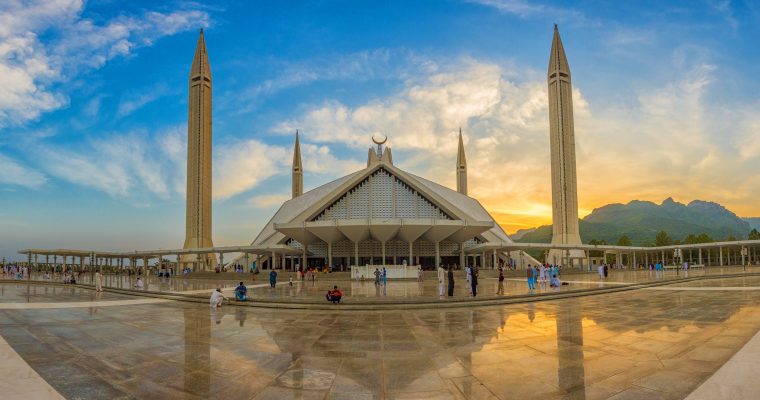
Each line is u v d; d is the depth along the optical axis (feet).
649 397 21.83
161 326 46.80
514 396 22.45
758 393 21.98
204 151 298.35
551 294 76.48
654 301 67.62
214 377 26.40
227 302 71.20
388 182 210.18
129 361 30.50
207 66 307.37
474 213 243.19
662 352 31.35
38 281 150.71
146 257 236.63
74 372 27.71
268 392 23.48
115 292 101.76
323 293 85.25
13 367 28.96
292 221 201.98
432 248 207.21
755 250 303.48
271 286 106.42
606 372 26.43
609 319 48.19
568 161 301.22
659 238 380.58
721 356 29.68
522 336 38.63
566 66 311.47
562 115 304.50
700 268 236.43
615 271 228.43
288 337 39.52
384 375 26.55
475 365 28.60
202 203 294.25
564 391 23.09
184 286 117.19
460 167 441.68
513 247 208.23
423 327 44.68
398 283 122.62
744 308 55.16
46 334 41.68
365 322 48.98
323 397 22.58
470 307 63.98
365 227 180.24
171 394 23.30
